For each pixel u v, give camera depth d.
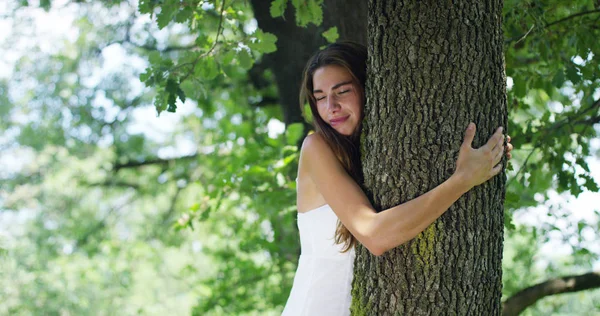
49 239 12.91
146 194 12.82
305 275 2.93
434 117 2.33
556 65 4.02
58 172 11.88
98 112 11.59
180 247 11.98
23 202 12.79
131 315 12.59
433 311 2.32
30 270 12.40
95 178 11.77
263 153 5.91
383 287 2.40
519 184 4.69
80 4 9.99
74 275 12.40
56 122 11.73
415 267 2.35
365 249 2.51
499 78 2.41
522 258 8.45
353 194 2.52
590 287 5.04
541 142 4.54
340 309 2.83
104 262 12.28
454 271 2.32
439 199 2.26
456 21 2.33
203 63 3.56
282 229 7.00
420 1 2.36
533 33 3.77
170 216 12.66
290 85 5.56
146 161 11.27
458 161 2.29
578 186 4.31
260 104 8.11
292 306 2.96
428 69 2.34
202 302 7.91
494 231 2.40
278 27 5.34
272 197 5.42
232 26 3.71
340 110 2.65
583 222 5.65
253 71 7.86
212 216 8.66
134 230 13.91
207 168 9.37
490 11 2.40
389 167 2.39
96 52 11.20
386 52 2.41
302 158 2.80
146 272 11.95
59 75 11.60
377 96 2.45
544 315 10.62
